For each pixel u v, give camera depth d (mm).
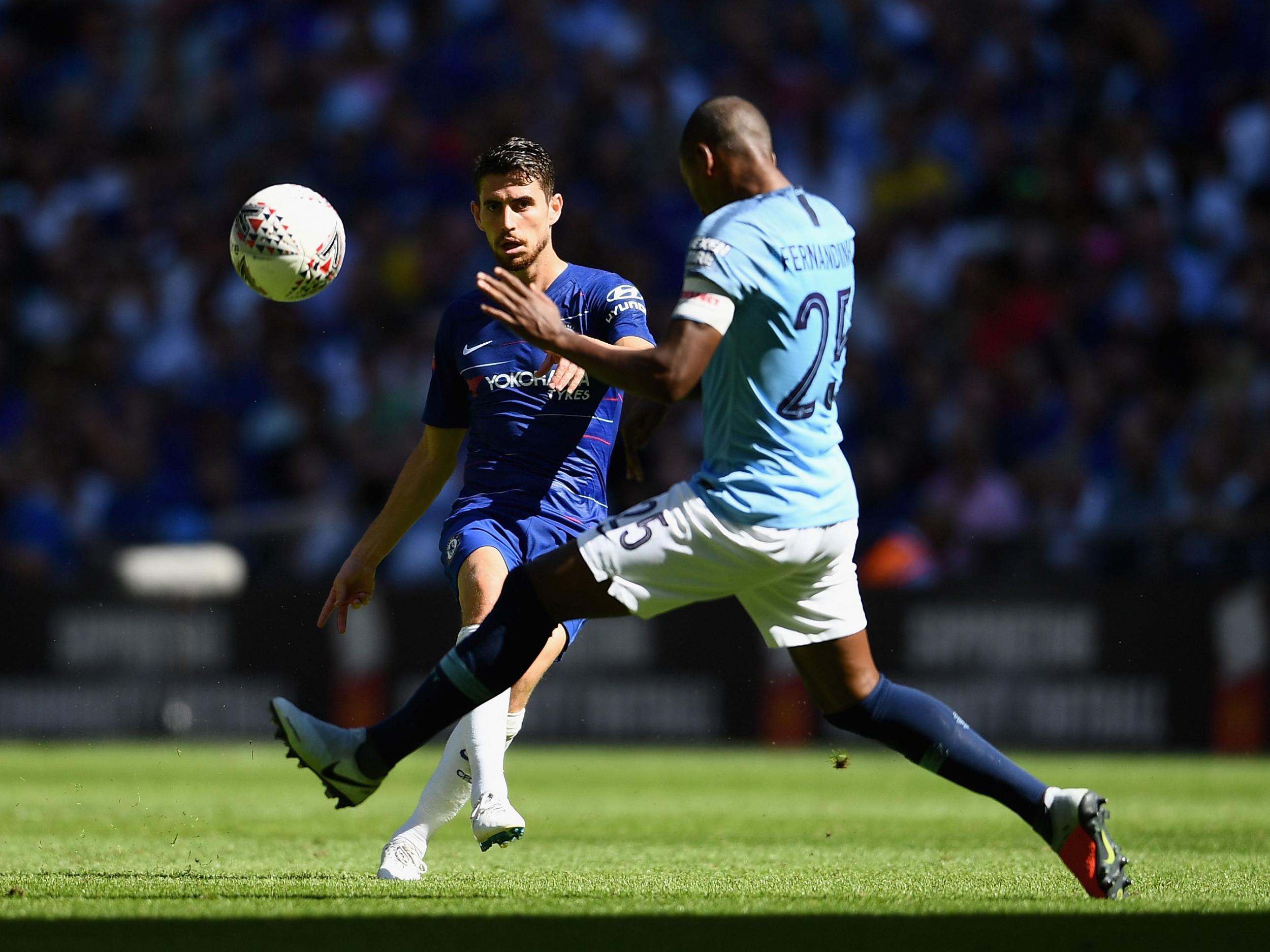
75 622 42594
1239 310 48312
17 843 20359
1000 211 54094
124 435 52969
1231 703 37438
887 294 50156
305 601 41531
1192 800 27609
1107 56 55656
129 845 20125
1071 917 12531
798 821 24484
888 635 38906
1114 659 37906
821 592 13812
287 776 33719
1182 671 37625
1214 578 37531
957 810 26500
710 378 13508
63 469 53156
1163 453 43469
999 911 12875
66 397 55312
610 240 55062
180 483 52125
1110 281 49656
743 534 13203
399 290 55781
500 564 16547
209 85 64625
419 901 13469
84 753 39594
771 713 39562
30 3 67625
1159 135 53562
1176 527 40969
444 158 59219
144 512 51594
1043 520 43750
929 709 14117
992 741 38406
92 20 67312
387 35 63250
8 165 64875
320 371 53562
